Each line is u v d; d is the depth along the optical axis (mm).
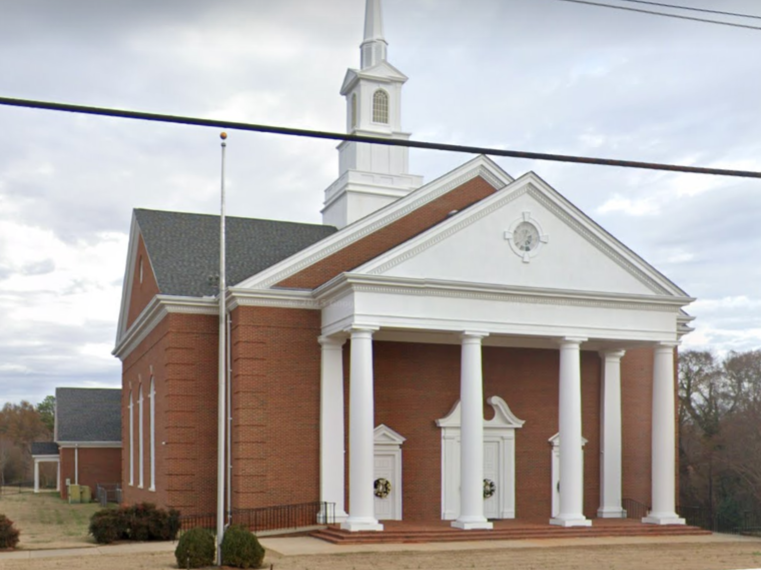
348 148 50375
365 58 50438
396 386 40500
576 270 38562
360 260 40625
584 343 42062
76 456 72062
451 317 36375
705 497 75062
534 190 38219
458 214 37031
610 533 36750
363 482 34344
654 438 39500
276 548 31703
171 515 35344
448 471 40594
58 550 31641
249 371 37531
